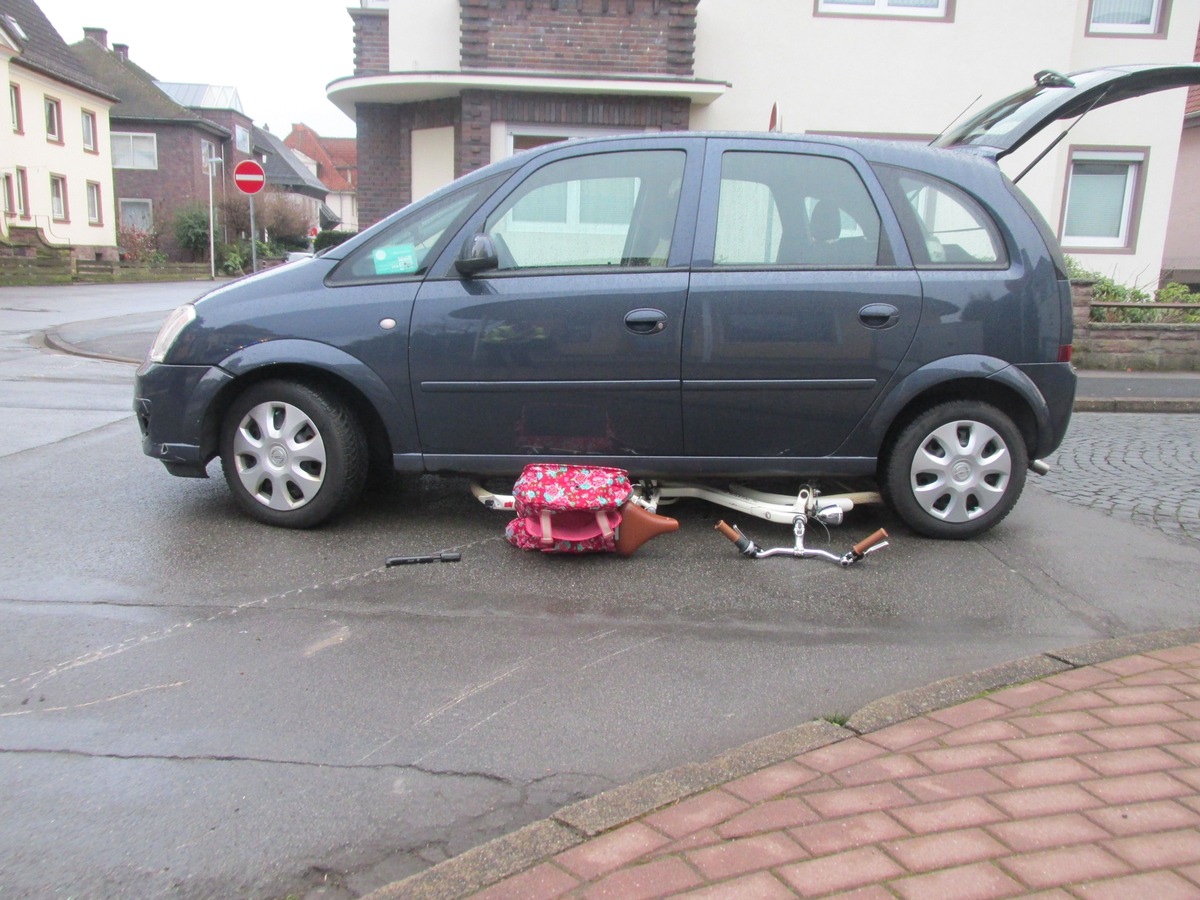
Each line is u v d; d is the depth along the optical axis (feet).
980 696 9.76
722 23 39.78
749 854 7.02
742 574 13.65
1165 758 8.36
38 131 112.37
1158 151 41.78
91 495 16.60
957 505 14.97
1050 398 14.52
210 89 179.42
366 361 14.14
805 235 14.20
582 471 14.07
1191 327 36.73
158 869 7.09
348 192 280.72
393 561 13.60
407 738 9.02
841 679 10.43
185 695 9.67
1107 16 41.34
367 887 6.98
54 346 39.93
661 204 14.20
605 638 11.37
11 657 10.35
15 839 7.36
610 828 7.43
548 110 37.96
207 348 14.30
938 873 6.79
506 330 13.97
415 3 39.42
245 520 15.39
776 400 14.16
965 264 14.25
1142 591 13.25
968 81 40.40
